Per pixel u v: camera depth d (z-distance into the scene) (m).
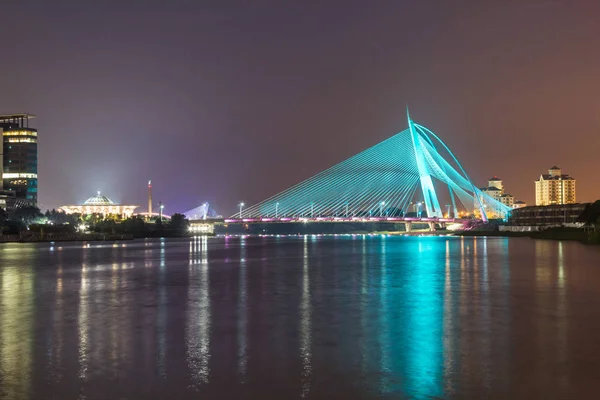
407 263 77.56
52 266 76.19
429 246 140.25
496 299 39.88
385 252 111.31
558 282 50.53
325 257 95.19
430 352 24.08
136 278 57.91
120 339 27.00
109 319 32.56
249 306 37.38
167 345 25.67
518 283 50.03
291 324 30.64
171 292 45.53
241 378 20.52
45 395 18.84
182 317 33.09
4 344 26.02
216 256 100.56
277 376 20.70
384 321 31.34
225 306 37.47
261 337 27.28
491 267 68.12
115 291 46.44
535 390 19.02
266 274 61.69
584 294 42.19
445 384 19.70
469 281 52.28
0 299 41.59
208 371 21.39
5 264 80.38
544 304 37.28
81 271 67.38
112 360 23.00
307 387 19.52
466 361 22.55
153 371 21.42
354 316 33.06
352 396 18.62
